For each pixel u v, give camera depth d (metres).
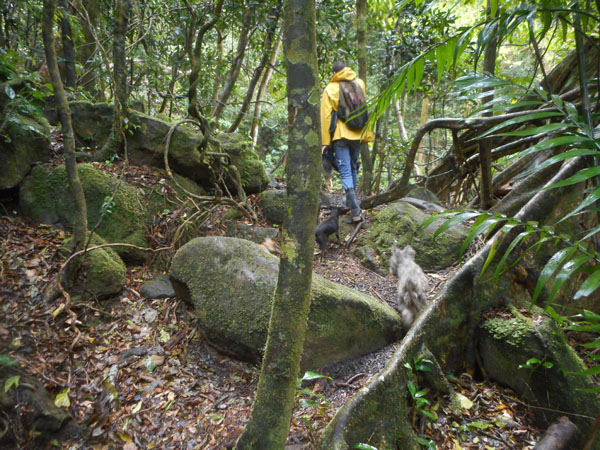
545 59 7.76
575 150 1.20
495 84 1.65
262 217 4.85
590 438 1.57
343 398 2.59
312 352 2.80
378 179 7.15
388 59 6.76
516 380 2.90
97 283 3.23
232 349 2.97
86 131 4.47
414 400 2.63
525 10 1.47
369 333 3.04
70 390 2.63
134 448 2.39
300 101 1.65
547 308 1.50
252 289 2.93
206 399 2.68
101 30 5.45
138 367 2.84
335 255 4.40
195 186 4.66
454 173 5.92
